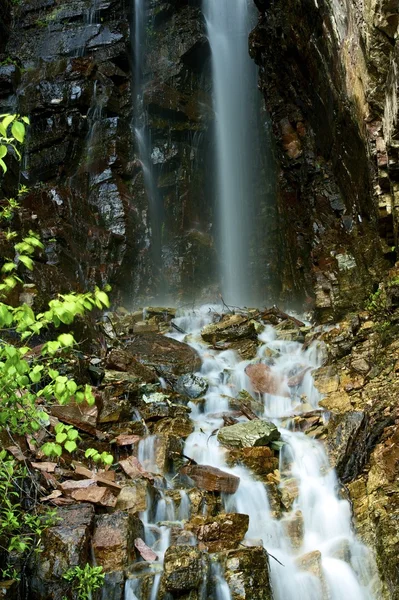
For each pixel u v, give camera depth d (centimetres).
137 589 411
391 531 455
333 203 1116
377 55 758
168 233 1538
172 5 1773
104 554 426
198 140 1652
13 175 1105
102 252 1302
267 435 610
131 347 891
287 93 1381
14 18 1775
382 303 795
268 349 889
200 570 419
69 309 345
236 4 1823
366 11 742
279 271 1457
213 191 1681
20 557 407
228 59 1792
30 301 741
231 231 1638
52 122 1505
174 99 1628
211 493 535
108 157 1478
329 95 1091
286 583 457
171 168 1595
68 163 1472
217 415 702
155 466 570
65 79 1546
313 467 584
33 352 646
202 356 887
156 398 689
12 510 403
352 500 529
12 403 403
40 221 1155
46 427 550
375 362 719
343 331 807
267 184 1590
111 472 532
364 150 920
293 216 1340
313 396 730
